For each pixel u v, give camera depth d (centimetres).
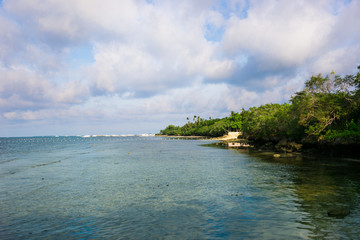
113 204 1560
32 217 1330
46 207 1517
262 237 999
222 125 16975
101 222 1236
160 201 1611
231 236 1016
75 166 3544
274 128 6231
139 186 2109
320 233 1027
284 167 3042
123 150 7306
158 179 2430
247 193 1759
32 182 2341
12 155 5838
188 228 1123
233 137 14500
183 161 4069
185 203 1547
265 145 6669
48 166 3562
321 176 2345
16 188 2073
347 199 1536
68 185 2188
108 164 3769
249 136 8806
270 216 1256
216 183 2162
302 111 4375
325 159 3694
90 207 1503
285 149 5231
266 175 2511
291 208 1381
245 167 3161
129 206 1509
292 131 5006
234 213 1321
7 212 1421
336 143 3747
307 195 1655
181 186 2072
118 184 2209
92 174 2795
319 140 4159
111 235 1065
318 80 4325
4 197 1770
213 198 1648
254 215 1279
